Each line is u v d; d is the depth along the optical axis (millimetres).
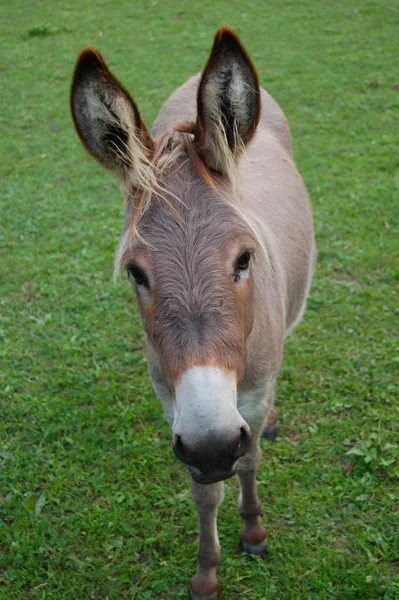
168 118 5148
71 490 4414
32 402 5160
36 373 5492
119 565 3895
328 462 4438
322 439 4621
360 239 6812
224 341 2482
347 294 6062
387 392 4926
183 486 4398
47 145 9852
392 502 4082
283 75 11586
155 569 3881
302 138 9258
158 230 2672
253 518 3855
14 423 4988
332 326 5668
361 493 4164
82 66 2725
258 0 16281
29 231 7559
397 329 5555
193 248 2598
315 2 15672
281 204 4504
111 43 14156
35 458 4652
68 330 5926
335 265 6480
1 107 11383
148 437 4758
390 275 6199
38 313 6184
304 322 5734
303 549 3881
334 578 3688
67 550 4008
